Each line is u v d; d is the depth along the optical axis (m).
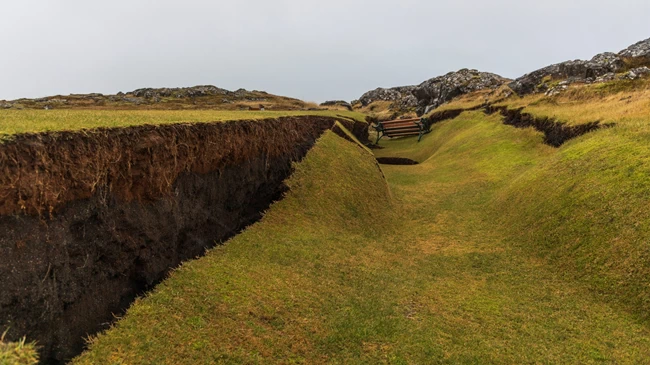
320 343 8.51
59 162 6.66
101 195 7.55
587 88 30.95
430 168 28.88
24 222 5.95
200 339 7.59
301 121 21.08
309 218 14.96
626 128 16.66
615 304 9.87
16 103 43.75
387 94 88.31
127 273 8.07
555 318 9.84
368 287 11.26
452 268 13.23
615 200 12.38
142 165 8.69
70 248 6.73
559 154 18.02
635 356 8.16
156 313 7.82
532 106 31.89
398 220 18.02
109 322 7.21
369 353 8.45
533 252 13.34
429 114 50.59
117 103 46.94
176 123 10.27
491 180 21.80
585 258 11.63
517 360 8.33
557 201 14.50
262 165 14.87
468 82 56.91
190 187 10.59
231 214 12.56
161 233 9.09
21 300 5.66
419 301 10.81
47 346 5.98
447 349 8.68
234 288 9.38
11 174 5.79
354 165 20.62
